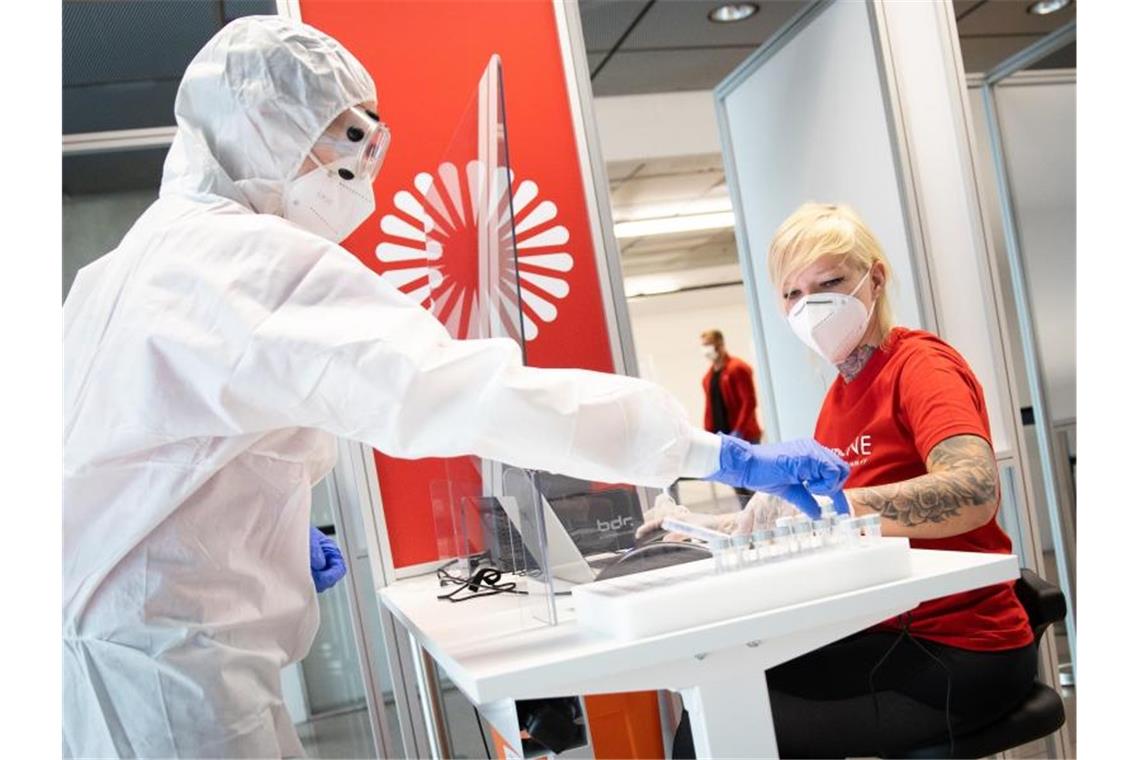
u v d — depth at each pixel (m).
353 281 1.02
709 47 3.63
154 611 1.11
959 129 2.61
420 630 1.24
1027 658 1.49
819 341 1.62
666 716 1.62
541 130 2.35
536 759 1.13
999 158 3.37
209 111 1.22
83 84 2.77
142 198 3.04
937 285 2.57
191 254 1.07
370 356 0.96
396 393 0.96
